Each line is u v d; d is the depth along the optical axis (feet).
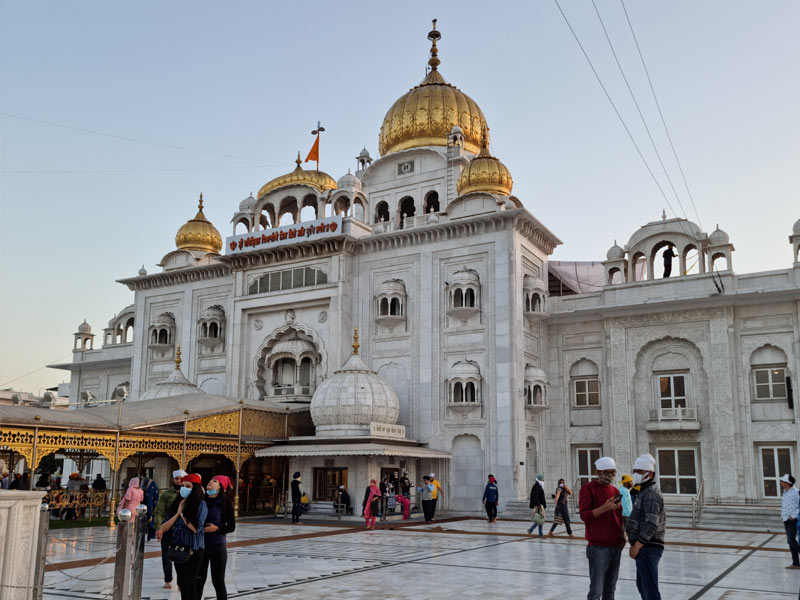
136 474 104.32
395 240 109.19
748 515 78.64
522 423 97.50
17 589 26.21
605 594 26.81
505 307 99.45
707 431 95.40
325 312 111.34
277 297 115.03
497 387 97.66
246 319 118.73
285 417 101.60
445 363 102.37
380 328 108.27
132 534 28.45
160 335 130.31
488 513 82.74
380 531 70.18
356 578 39.34
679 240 103.19
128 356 143.95
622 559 47.96
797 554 44.09
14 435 68.23
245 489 105.29
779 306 94.22
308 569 42.78
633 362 101.65
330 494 92.58
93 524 76.43
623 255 107.55
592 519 27.07
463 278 101.45
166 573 36.11
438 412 101.30
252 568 43.21
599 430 103.55
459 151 118.11
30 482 69.05
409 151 121.08
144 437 80.33
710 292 97.71
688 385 98.27
